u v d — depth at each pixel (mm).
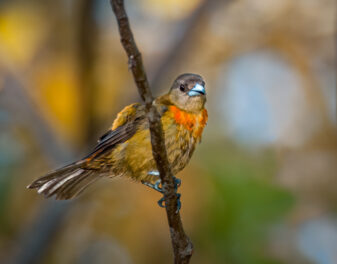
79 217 12656
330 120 14312
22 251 11828
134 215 12477
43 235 11820
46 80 13164
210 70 14672
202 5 13594
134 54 5836
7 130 12781
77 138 12469
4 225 12172
